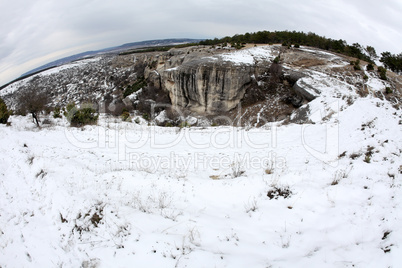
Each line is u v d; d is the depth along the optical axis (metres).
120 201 5.23
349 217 3.96
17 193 6.01
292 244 3.66
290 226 4.10
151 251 3.61
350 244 3.43
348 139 8.41
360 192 4.53
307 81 21.78
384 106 11.36
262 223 4.29
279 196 4.98
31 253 4.28
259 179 5.78
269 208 4.67
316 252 3.37
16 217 5.23
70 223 4.66
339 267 2.99
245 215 4.62
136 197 5.42
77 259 3.87
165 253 3.56
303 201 4.66
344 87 19.92
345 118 11.02
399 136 7.11
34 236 4.61
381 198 4.19
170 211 4.84
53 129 13.31
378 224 3.63
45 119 17.22
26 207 5.46
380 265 2.91
